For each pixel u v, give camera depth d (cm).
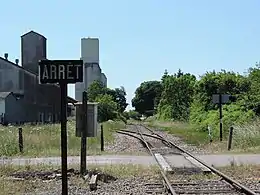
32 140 2983
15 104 7344
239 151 2706
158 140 4212
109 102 9300
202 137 3984
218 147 3036
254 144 2978
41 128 3919
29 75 7994
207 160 2288
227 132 3750
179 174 1841
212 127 4131
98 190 1509
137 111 17325
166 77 10125
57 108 9150
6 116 7012
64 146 971
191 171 1906
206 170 1875
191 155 2512
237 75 5019
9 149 2656
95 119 1816
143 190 1498
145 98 17150
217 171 1806
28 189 1520
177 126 6431
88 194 1433
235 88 4900
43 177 1769
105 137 4172
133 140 4322
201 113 5244
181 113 8488
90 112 1811
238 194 1397
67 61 973
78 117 1803
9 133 3162
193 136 4197
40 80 974
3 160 2245
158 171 1894
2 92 7331
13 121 7250
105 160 2297
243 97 4294
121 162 2189
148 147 3241
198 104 5397
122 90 16425
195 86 5584
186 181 1666
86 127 1803
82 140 1797
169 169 1909
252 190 1442
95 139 3638
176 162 2256
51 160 2277
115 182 1681
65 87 973
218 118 4300
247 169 1914
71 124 4731
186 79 8994
